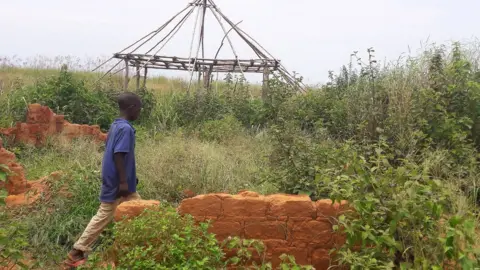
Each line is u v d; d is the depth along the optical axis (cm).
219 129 973
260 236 438
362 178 400
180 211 437
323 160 553
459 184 551
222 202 436
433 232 376
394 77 770
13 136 884
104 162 474
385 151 618
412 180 400
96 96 1136
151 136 972
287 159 570
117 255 411
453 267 371
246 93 1245
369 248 386
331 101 1002
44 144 884
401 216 372
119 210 434
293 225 437
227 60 1362
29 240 495
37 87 1118
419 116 666
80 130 927
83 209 547
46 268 464
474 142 661
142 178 639
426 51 779
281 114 983
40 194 573
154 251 392
